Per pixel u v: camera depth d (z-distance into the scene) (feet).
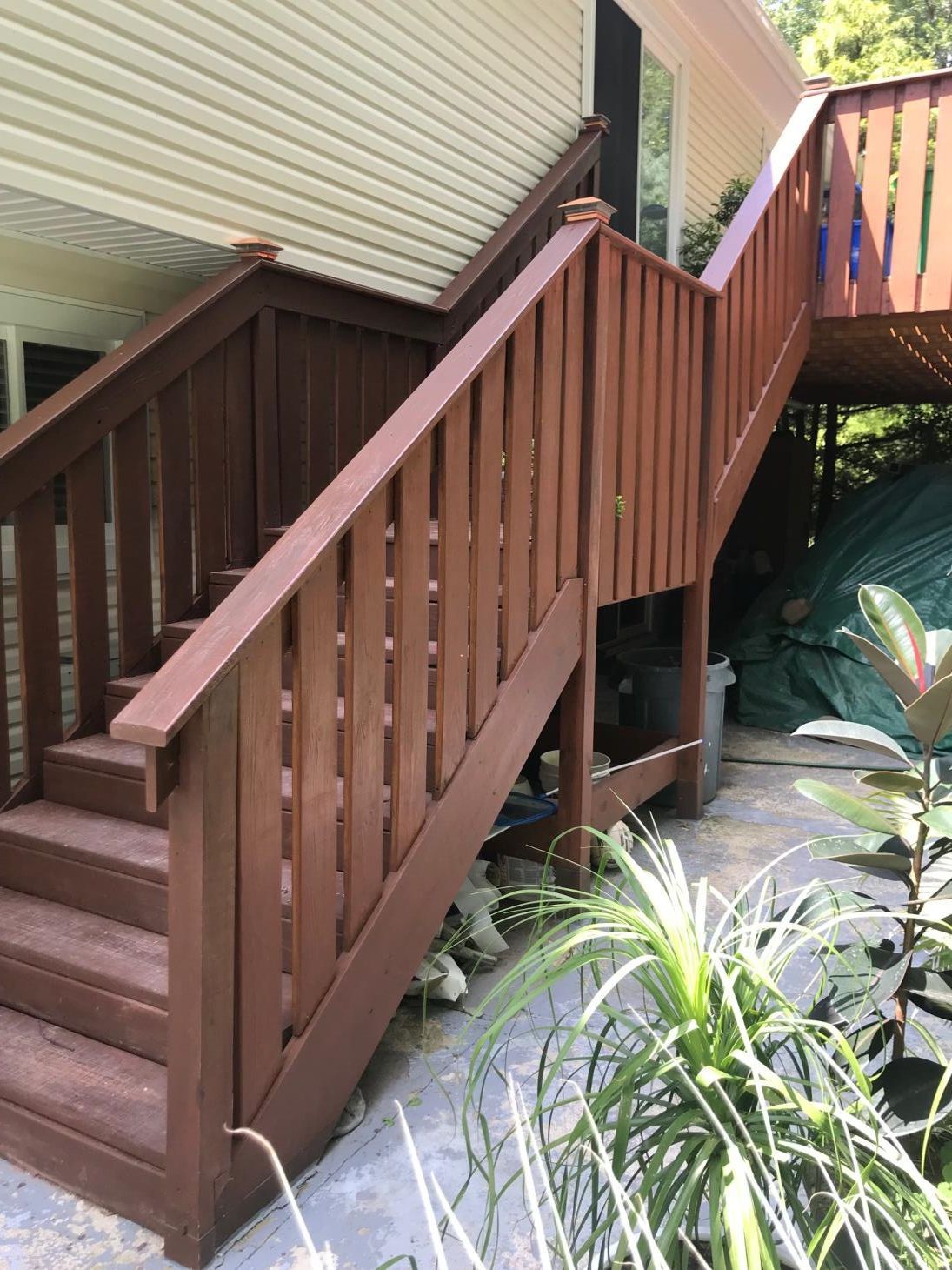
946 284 15.24
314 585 5.87
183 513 10.30
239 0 10.71
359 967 6.65
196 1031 5.38
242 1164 5.79
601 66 19.10
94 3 9.15
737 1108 4.38
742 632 21.76
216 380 10.48
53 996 7.22
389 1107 7.14
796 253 15.83
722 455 13.61
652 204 22.48
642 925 4.46
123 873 7.63
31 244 10.74
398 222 13.84
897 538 20.89
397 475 6.67
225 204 10.98
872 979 5.02
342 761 8.42
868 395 29.17
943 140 14.98
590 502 9.91
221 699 5.20
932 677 5.46
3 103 8.50
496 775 8.43
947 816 4.92
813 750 17.98
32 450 8.66
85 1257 5.69
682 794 13.76
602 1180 4.70
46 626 9.05
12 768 11.05
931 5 55.62
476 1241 5.72
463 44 14.76
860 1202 3.93
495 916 9.66
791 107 29.55
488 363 7.81
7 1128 6.49
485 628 8.18
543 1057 4.75
